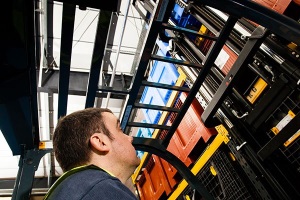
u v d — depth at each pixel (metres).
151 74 4.20
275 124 2.10
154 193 3.91
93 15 4.70
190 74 2.90
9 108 1.34
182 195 3.19
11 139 1.53
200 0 1.00
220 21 2.52
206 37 1.57
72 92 4.94
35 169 1.64
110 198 0.69
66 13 1.14
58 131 1.06
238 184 2.33
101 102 6.09
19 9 1.00
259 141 2.17
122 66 5.58
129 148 1.11
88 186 0.71
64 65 1.37
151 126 2.06
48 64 4.82
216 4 1.01
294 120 1.74
